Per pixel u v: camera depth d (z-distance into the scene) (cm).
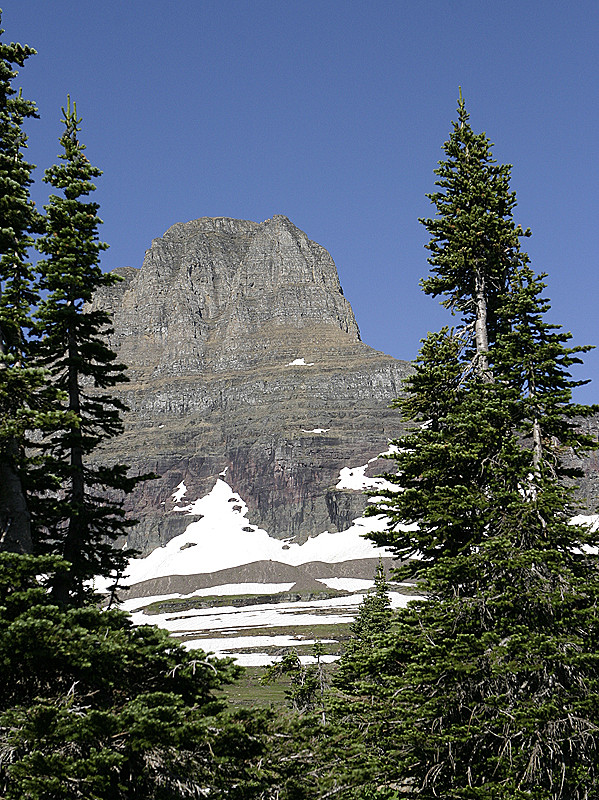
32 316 2159
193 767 1495
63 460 2202
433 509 2180
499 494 2084
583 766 1752
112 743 1457
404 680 1942
